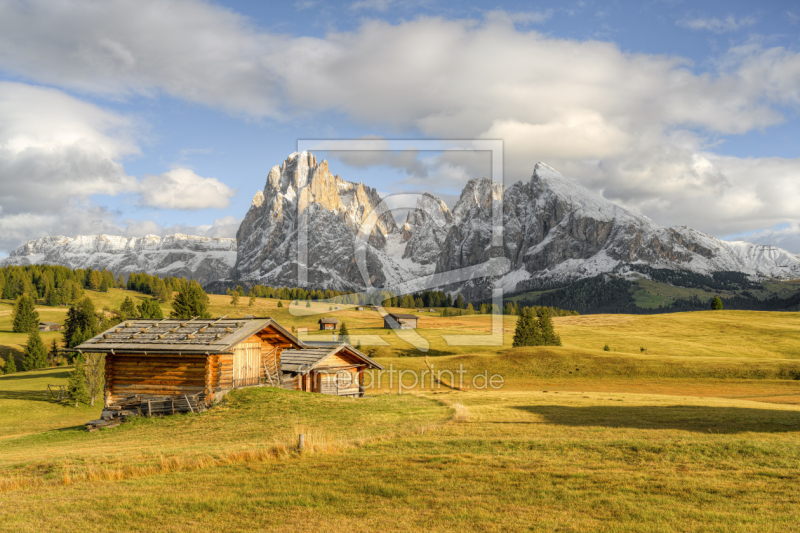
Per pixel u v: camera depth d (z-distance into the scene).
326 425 21.97
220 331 28.61
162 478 13.98
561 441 17.31
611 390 53.31
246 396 27.48
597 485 12.33
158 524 10.66
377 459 15.23
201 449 17.52
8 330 125.38
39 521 10.93
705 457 14.62
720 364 65.25
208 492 12.57
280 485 12.94
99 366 53.56
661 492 11.74
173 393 27.17
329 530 10.03
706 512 10.34
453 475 13.40
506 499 11.53
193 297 75.44
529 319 86.69
